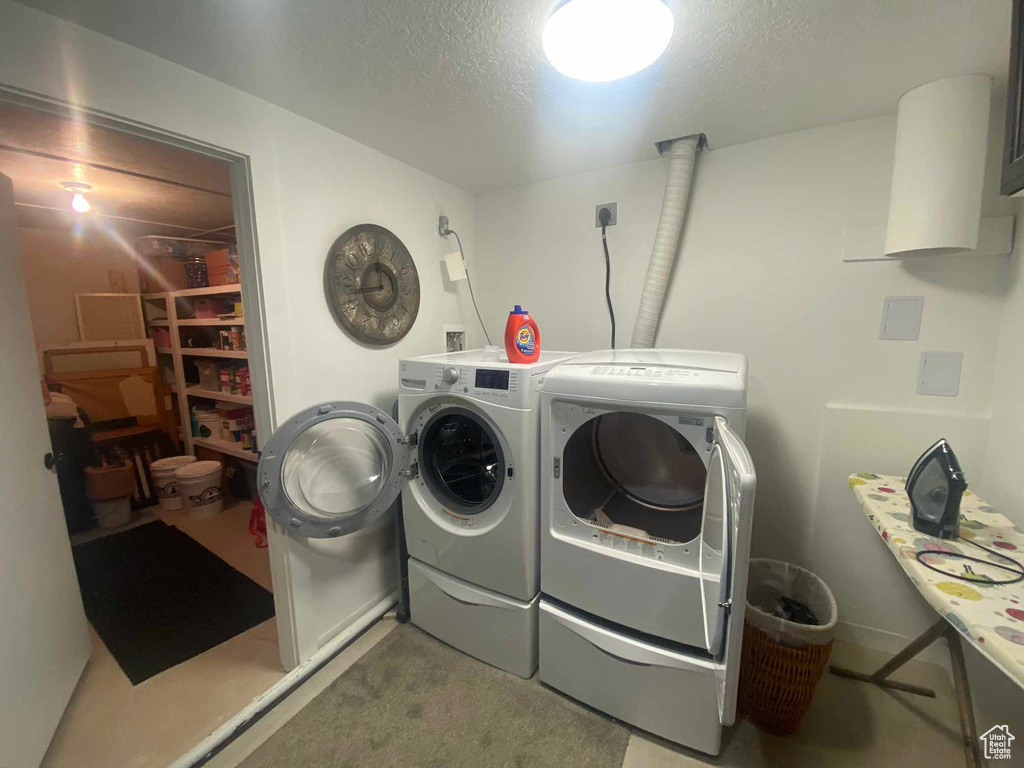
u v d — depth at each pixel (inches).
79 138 60.5
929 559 38.9
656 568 49.6
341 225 67.7
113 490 110.2
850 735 53.4
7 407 50.7
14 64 37.0
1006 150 37.1
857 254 63.9
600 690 55.6
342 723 56.1
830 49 45.8
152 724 55.1
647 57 43.1
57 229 125.7
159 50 45.0
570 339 91.0
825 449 67.9
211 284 110.9
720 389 44.5
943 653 63.6
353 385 71.2
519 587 60.0
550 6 39.2
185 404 128.5
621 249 83.2
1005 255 56.0
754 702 54.4
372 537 75.2
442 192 89.2
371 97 55.6
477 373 59.1
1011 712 49.9
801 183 67.0
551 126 64.4
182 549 99.7
